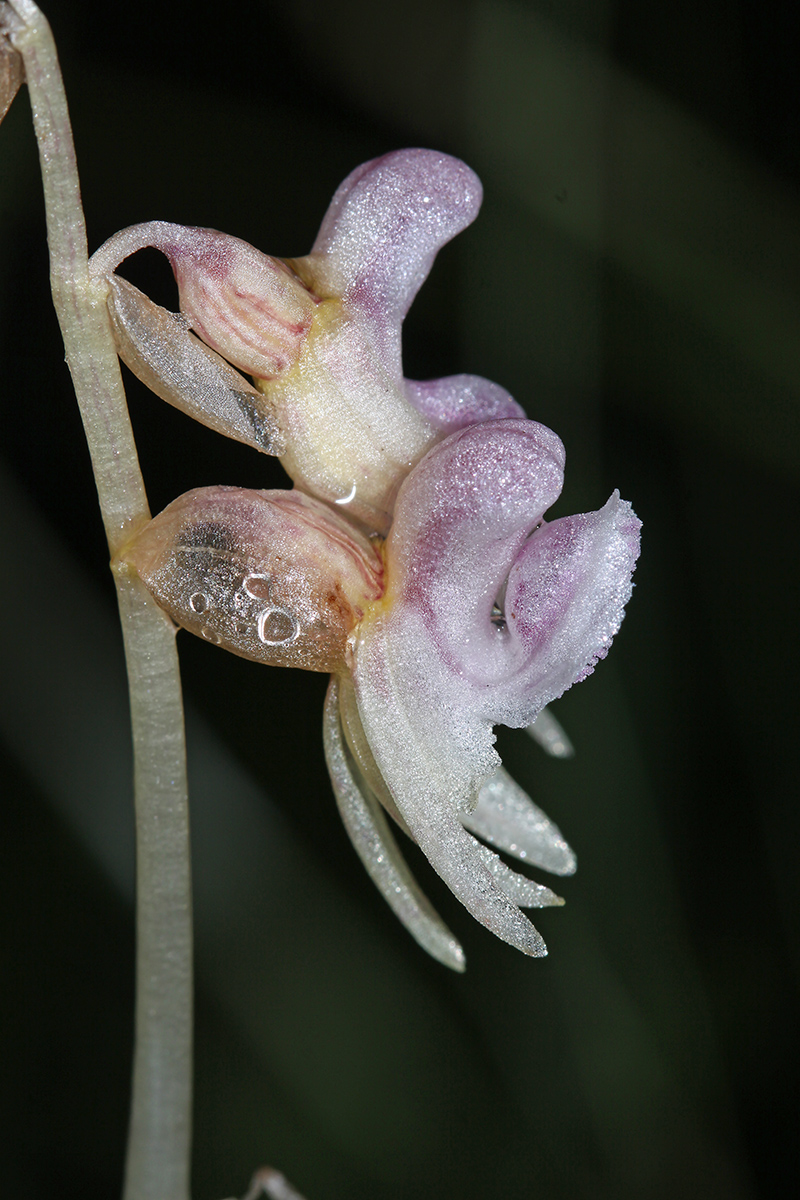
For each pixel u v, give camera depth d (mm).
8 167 215
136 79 226
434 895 225
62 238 174
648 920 224
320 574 177
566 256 224
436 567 176
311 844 224
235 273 177
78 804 219
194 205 230
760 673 231
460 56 228
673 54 224
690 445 225
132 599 177
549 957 224
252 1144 221
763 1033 226
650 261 224
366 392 179
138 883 179
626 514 175
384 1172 222
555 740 189
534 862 184
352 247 179
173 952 179
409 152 181
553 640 175
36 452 220
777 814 231
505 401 182
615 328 224
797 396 223
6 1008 218
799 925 230
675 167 224
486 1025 224
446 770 177
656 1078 224
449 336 226
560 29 223
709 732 232
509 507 174
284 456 179
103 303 175
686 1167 223
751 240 224
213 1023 222
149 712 178
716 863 232
